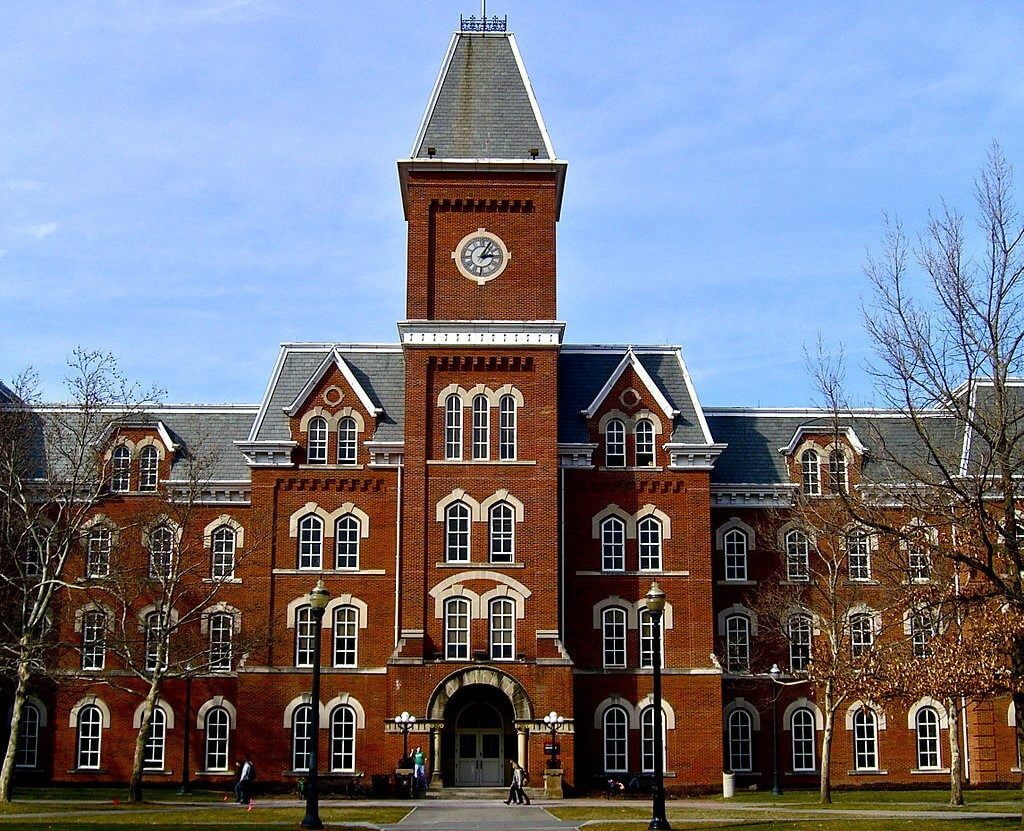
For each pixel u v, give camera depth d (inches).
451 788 2532.0
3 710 2810.0
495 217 2758.4
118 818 1851.6
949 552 1535.4
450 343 2682.1
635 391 2805.1
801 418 3036.4
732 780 2527.1
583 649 2691.9
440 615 2591.0
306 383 2869.1
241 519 2859.3
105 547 2679.6
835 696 2421.3
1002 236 1486.2
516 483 2652.6
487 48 2898.6
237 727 2652.6
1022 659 1544.0
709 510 2768.2
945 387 1493.6
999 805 2143.2
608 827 1720.0
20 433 2573.8
